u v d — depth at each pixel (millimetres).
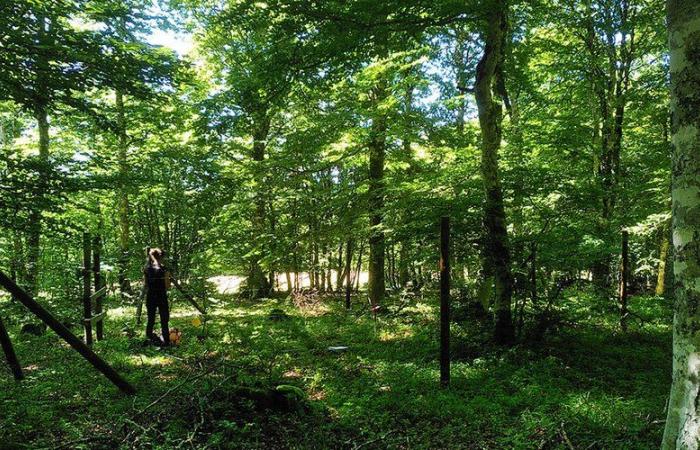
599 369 7375
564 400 5879
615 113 14797
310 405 5852
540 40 14234
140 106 13953
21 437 4723
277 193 13711
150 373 7320
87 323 9141
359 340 10242
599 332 9938
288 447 4789
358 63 7680
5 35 6469
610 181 13555
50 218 8289
